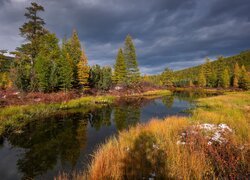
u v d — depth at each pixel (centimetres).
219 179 411
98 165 503
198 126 839
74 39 4250
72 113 1942
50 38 3628
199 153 522
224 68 6719
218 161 470
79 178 543
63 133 1170
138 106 2511
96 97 3122
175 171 459
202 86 7231
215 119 1069
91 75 3928
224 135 688
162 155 565
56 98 2478
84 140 1017
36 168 690
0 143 975
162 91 5303
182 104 2681
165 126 927
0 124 1204
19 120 1448
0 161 757
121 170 492
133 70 4994
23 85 2502
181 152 579
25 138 1062
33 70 2717
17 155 817
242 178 389
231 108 1633
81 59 3328
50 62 3139
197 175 426
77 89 3388
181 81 9938
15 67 2614
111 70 4691
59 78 2956
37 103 2111
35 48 3155
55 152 844
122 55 4925
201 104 2341
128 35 4994
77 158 770
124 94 4253
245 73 5684
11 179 619
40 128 1298
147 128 941
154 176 457
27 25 2959
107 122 1505
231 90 5641
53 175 633
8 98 2111
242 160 457
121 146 671
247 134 695
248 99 2364
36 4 2948
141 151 628
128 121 1536
